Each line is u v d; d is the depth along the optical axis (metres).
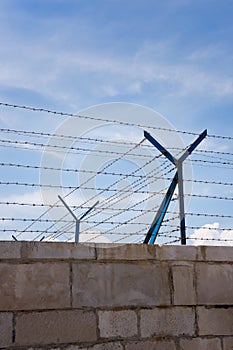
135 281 4.02
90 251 3.92
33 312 3.65
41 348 3.62
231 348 4.19
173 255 4.20
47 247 3.80
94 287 3.87
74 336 3.73
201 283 4.23
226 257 4.36
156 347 3.95
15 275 3.67
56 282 3.76
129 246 4.06
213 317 4.19
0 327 3.55
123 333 3.88
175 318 4.07
